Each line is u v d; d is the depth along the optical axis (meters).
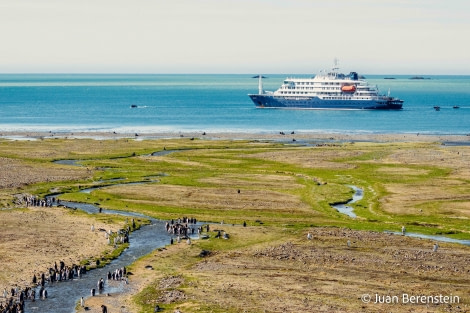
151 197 165.88
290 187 178.62
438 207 155.25
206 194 169.12
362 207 156.12
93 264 110.88
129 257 116.00
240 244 123.62
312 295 95.25
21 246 119.50
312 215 148.38
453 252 118.19
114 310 90.62
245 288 98.44
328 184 182.62
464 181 186.50
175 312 89.00
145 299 94.56
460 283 101.31
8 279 102.69
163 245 123.81
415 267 108.94
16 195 166.38
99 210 152.00
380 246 121.56
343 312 88.44
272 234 130.62
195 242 124.62
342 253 116.88
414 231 135.00
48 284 101.31
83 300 93.75
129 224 138.25
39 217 142.00
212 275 105.06
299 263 111.38
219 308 90.19
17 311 88.69
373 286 99.38
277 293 96.12
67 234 128.88
